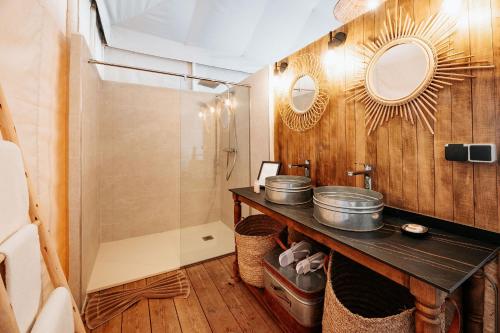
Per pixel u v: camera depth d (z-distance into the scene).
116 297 1.65
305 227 1.18
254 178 2.47
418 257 0.83
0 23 0.83
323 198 1.16
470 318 0.96
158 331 1.36
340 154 1.58
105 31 2.36
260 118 2.39
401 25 1.21
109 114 2.56
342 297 1.22
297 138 1.96
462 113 1.00
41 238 0.82
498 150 0.91
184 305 1.58
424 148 1.14
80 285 1.51
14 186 0.66
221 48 3.12
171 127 2.90
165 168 2.88
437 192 1.10
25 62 1.00
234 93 2.77
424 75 1.12
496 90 0.91
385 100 1.27
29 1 1.02
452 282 0.67
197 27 2.73
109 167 2.58
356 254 0.92
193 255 2.28
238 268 1.86
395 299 1.18
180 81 3.06
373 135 1.37
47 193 1.22
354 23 1.45
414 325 0.83
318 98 1.73
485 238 0.95
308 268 1.36
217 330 1.37
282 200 1.53
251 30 2.86
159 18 2.54
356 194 1.36
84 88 1.65
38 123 1.12
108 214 2.60
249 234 1.98
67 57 1.48
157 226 2.87
